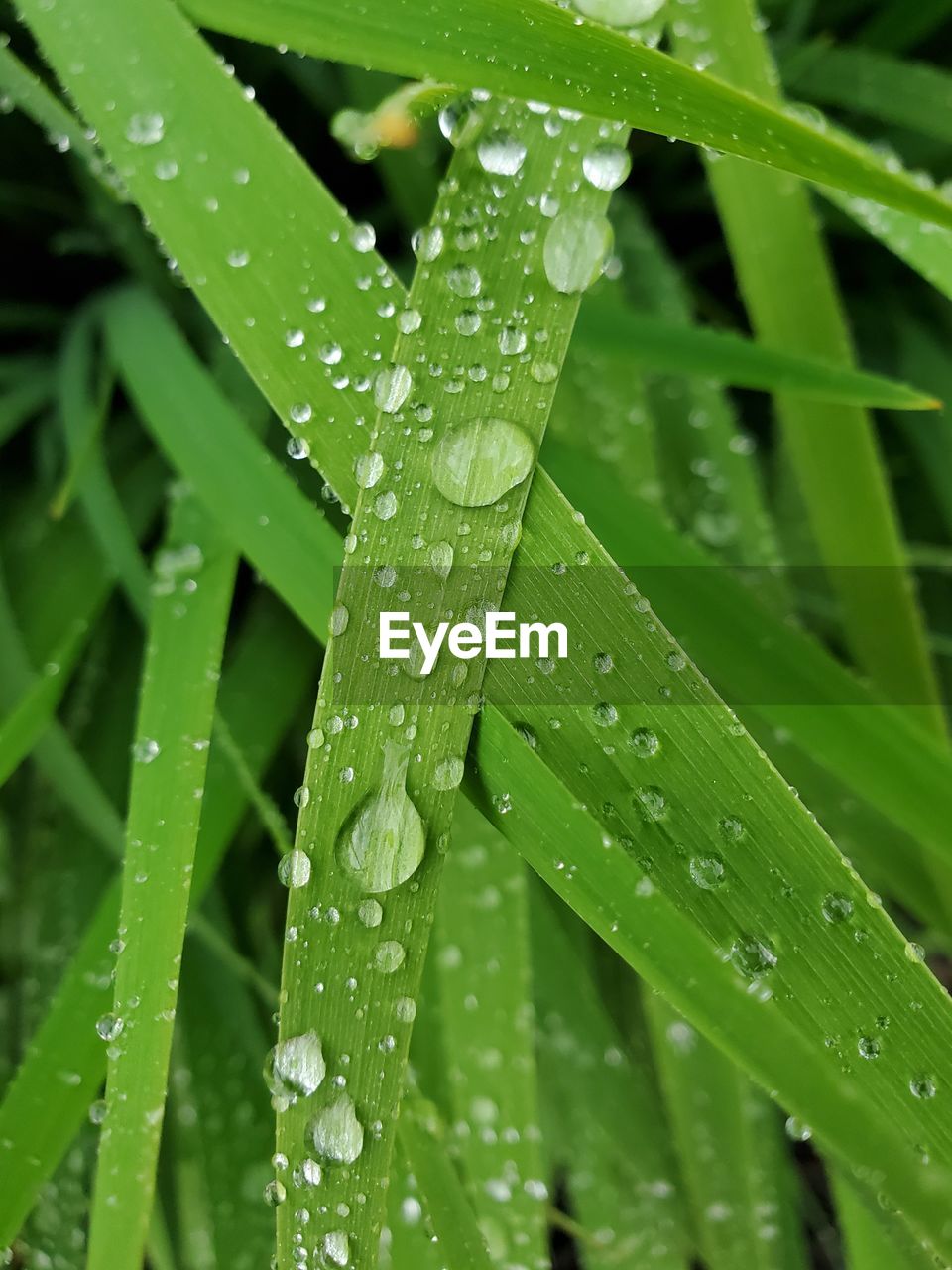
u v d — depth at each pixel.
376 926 0.13
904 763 0.16
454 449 0.13
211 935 0.17
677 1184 0.18
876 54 0.21
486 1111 0.16
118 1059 0.13
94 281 0.26
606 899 0.13
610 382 0.20
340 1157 0.13
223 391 0.20
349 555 0.13
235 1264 0.17
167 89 0.14
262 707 0.19
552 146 0.14
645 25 0.15
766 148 0.12
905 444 0.24
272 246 0.14
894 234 0.17
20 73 0.15
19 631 0.20
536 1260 0.16
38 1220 0.17
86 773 0.18
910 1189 0.12
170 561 0.16
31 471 0.23
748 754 0.13
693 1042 0.18
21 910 0.20
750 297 0.18
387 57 0.13
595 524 0.17
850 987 0.13
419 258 0.13
